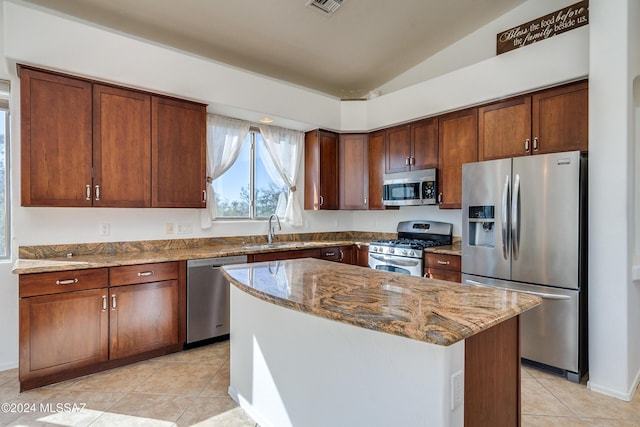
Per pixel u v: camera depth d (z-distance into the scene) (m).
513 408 1.41
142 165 2.82
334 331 1.42
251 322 1.98
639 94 2.57
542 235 2.48
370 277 1.86
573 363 2.37
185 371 2.54
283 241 4.23
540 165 2.48
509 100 2.95
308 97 3.91
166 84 2.88
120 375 2.47
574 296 2.34
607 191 2.21
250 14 2.84
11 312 2.59
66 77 2.49
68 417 1.96
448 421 1.04
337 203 4.38
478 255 2.86
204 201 3.18
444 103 3.39
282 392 1.73
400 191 3.88
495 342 1.30
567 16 2.56
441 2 3.01
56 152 2.45
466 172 2.96
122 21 2.84
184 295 2.87
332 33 3.23
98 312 2.45
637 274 2.25
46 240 2.68
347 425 1.36
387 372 1.21
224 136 3.63
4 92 2.56
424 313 1.19
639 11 2.32
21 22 2.27
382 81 4.42
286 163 4.19
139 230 3.13
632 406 2.08
